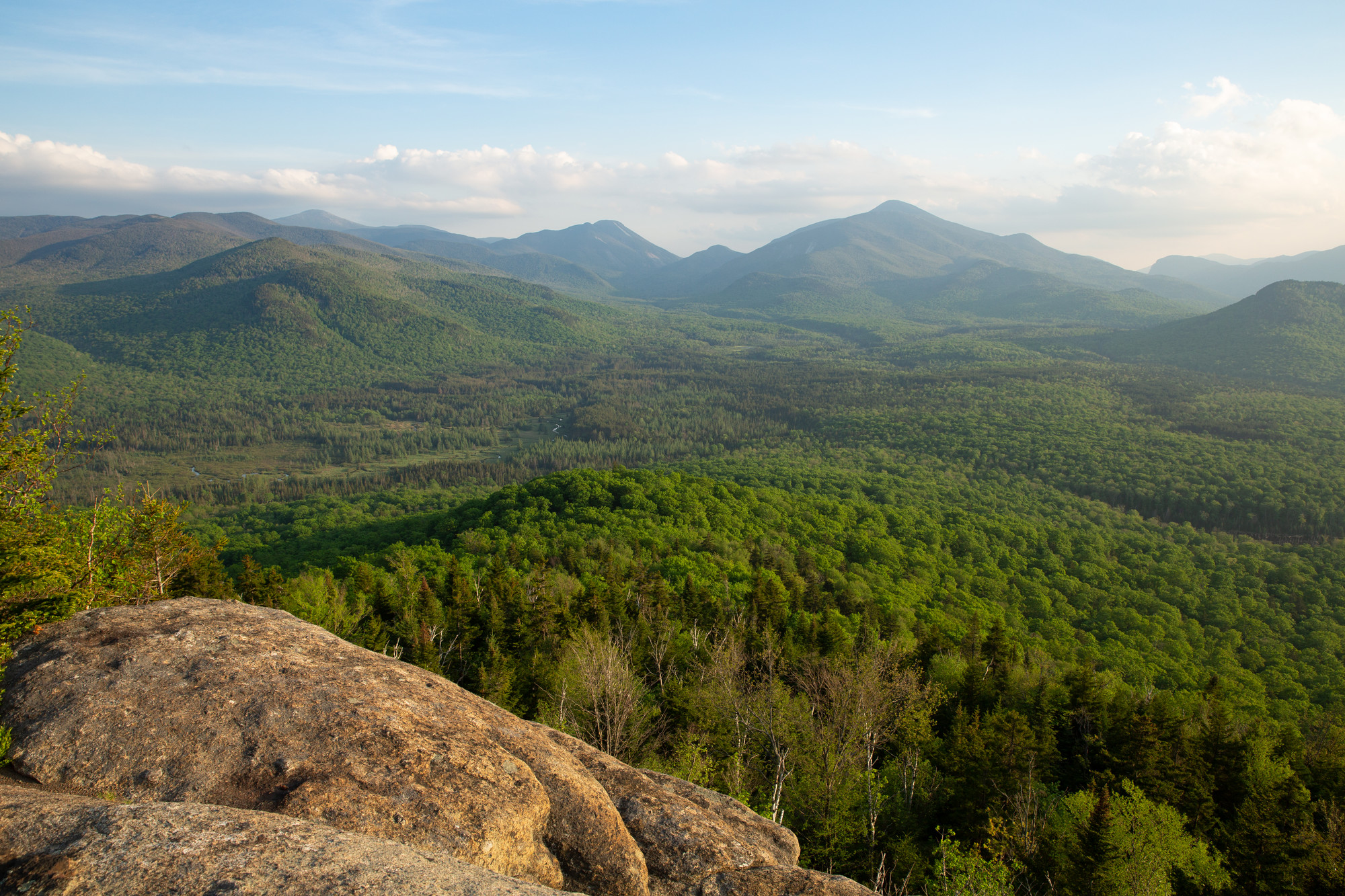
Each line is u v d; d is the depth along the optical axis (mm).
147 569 29516
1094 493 199500
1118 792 39688
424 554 96625
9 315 21266
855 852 33094
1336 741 46750
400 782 11727
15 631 15719
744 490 137625
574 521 109375
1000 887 27344
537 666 46031
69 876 8281
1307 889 30094
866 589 91438
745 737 39750
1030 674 59281
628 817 14258
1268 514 172375
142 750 11641
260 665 14203
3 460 20438
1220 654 94062
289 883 8562
